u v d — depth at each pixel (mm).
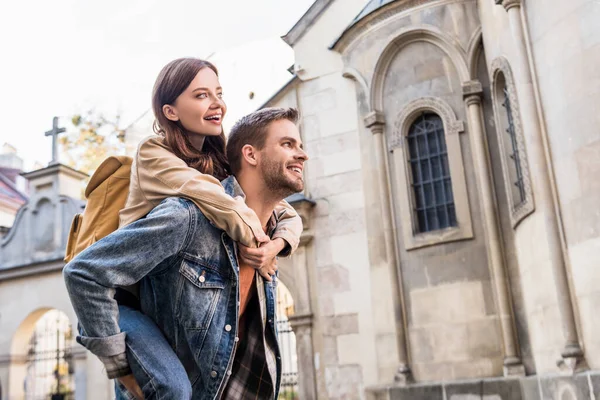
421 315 10070
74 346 13094
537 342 8422
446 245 10094
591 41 6594
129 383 1634
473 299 9703
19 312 13805
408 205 10562
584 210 6613
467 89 10250
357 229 11102
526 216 8336
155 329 1692
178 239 1652
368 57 11305
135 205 1816
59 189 14352
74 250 1923
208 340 1688
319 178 11656
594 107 6508
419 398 9641
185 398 1557
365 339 10633
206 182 1737
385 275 10617
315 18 12422
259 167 1910
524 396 8734
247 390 1864
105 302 1553
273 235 2016
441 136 10703
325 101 11969
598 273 6395
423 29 10750
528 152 7629
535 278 8227
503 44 8727
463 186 10133
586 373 6477
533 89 7547
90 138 22797
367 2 12258
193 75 1953
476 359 9477
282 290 16484
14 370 13688
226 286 1745
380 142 11055
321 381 10844
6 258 14453
